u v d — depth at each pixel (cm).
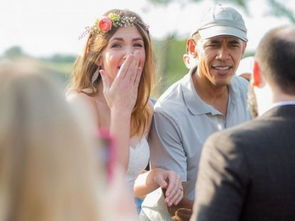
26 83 200
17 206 192
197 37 552
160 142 546
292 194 325
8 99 197
